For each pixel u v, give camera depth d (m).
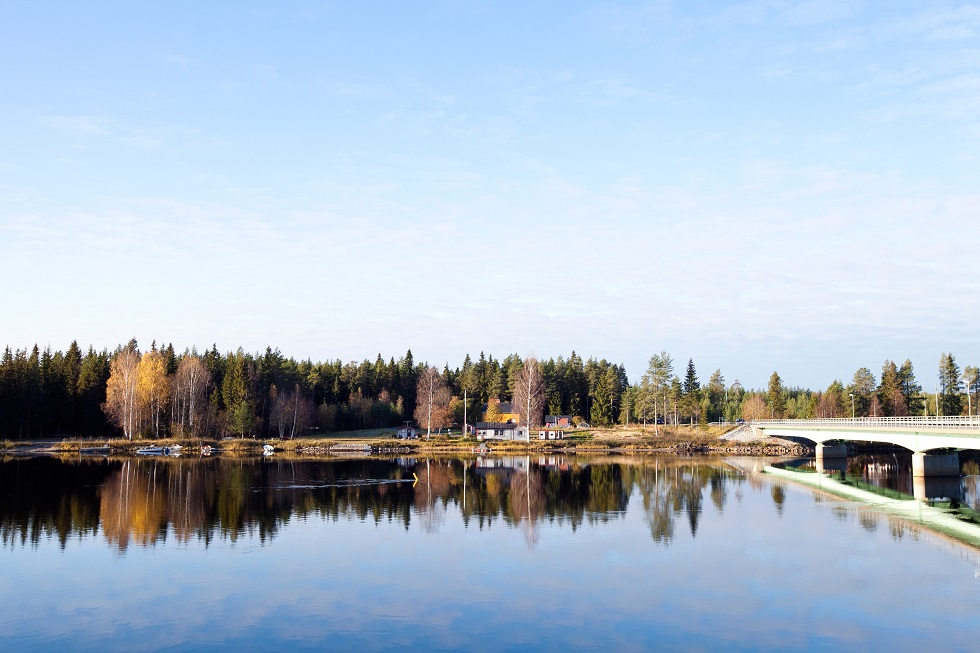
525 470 97.12
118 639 28.77
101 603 33.12
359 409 183.75
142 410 144.25
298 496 67.12
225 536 47.72
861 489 74.50
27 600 33.59
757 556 42.12
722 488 75.19
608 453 136.25
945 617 31.20
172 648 27.86
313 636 28.98
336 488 73.69
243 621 30.73
